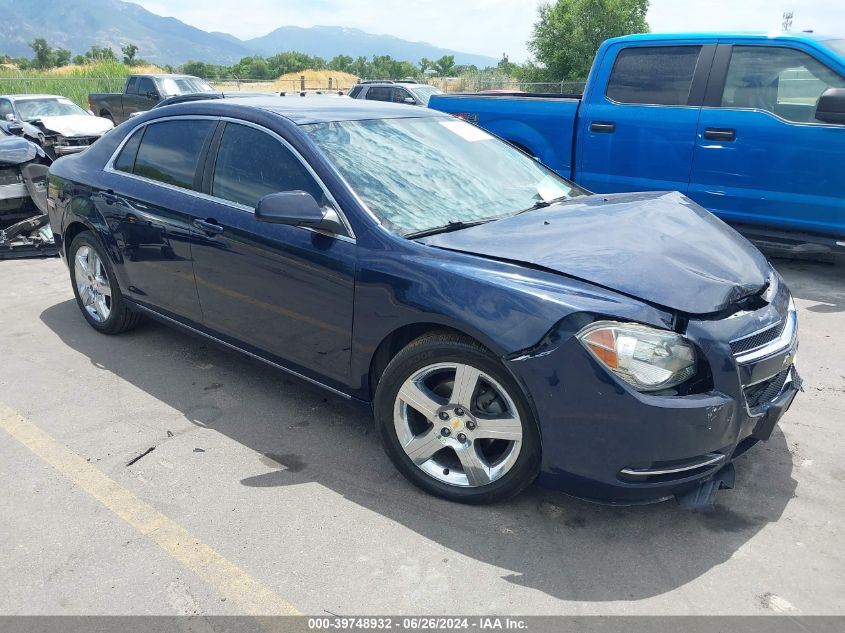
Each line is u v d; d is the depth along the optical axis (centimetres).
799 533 273
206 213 365
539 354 250
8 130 1108
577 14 3166
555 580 248
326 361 326
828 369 428
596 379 244
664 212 340
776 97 586
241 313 361
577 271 263
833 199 565
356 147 341
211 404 385
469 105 760
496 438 273
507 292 259
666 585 246
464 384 273
